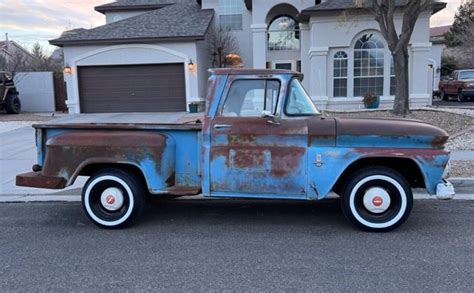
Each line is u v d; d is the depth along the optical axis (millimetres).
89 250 4523
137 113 19359
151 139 5105
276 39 21984
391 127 4863
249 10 22125
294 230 5055
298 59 21922
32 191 7223
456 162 8312
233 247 4531
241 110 5055
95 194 5293
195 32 19250
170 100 19688
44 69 30250
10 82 20734
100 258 4297
